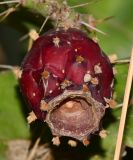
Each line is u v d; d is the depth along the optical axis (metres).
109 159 0.38
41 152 0.39
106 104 0.30
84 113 0.31
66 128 0.31
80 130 0.31
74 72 0.30
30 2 0.36
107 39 0.39
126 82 0.34
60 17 0.34
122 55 0.39
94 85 0.30
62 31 0.32
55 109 0.31
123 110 0.33
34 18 0.37
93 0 0.39
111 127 0.38
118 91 0.37
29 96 0.31
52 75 0.30
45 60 0.30
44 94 0.30
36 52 0.31
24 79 0.31
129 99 0.37
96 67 0.30
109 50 0.39
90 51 0.31
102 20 0.38
